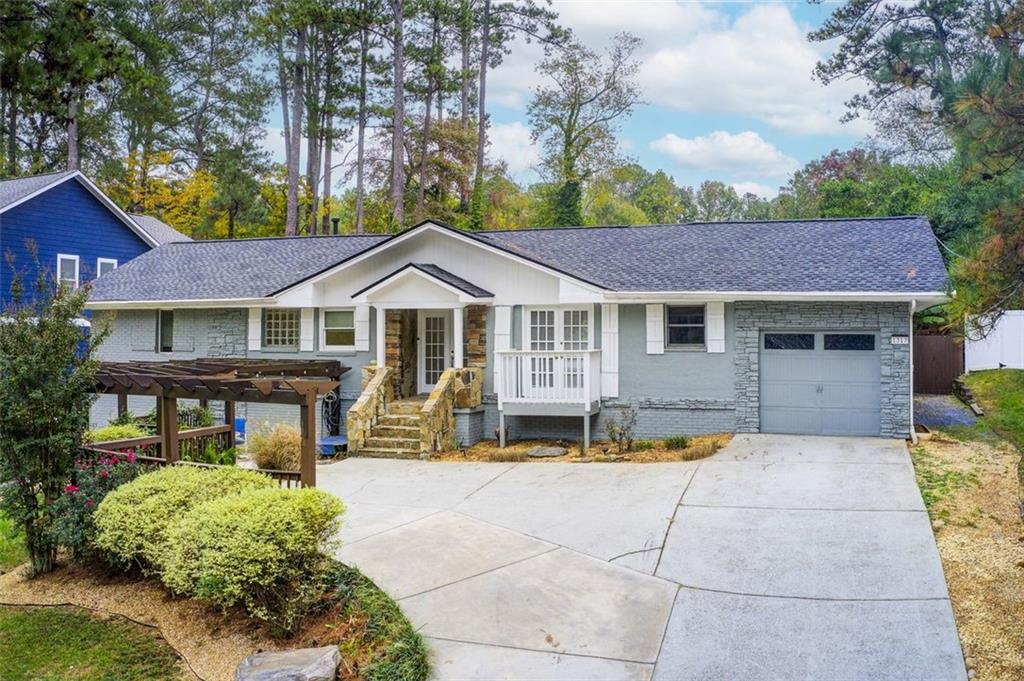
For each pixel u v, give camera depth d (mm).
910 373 13633
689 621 6738
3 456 8430
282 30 33031
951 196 19703
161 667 6320
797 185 60469
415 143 39000
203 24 40062
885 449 12680
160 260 22047
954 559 7660
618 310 15352
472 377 15891
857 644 6172
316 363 15781
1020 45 6711
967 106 6633
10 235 24125
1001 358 19734
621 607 7078
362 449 15078
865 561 7781
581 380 14734
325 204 40188
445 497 11227
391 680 5742
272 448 13102
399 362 16891
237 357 18344
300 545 6750
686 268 15523
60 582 8375
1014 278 6727
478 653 6309
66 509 8422
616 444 14461
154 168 39250
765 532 8820
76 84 10344
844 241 16094
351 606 6922
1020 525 8430
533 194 46844
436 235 16531
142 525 7691
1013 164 6758
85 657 6547
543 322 15992
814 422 14305
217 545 6648
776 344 14523
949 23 16250
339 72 37500
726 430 14719
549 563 8211
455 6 35750
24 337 8430
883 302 13727
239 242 22562
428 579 7863
